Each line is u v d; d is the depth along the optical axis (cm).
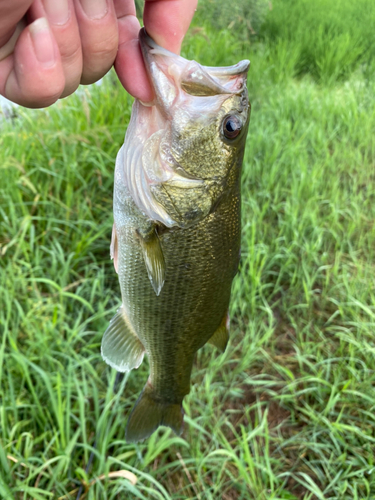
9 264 45
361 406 44
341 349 48
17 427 36
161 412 30
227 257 25
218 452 37
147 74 20
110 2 18
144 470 38
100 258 55
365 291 53
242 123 22
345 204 69
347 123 90
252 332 48
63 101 67
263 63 112
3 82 17
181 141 22
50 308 45
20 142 59
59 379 35
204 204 23
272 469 40
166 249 23
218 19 115
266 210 67
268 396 46
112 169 62
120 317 27
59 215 55
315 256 57
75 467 36
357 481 38
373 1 163
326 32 143
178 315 25
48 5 16
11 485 33
